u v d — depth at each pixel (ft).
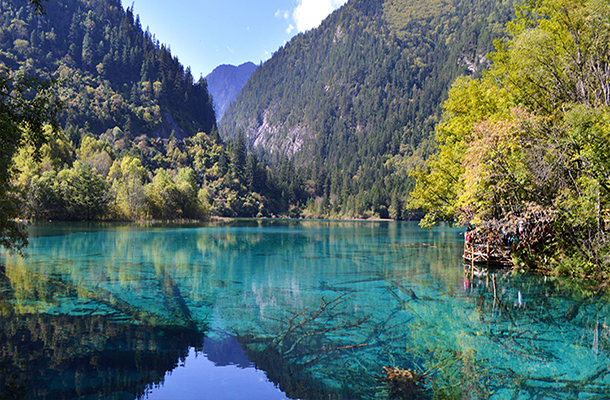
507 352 24.71
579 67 52.75
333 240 122.52
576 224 48.32
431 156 93.09
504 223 56.54
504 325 30.35
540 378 21.02
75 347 25.14
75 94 536.01
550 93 57.52
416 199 96.22
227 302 38.34
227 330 29.60
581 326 30.30
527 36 55.01
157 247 91.56
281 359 23.99
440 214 95.04
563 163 49.55
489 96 69.21
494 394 19.07
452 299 39.47
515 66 61.16
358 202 481.87
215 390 19.12
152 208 277.23
